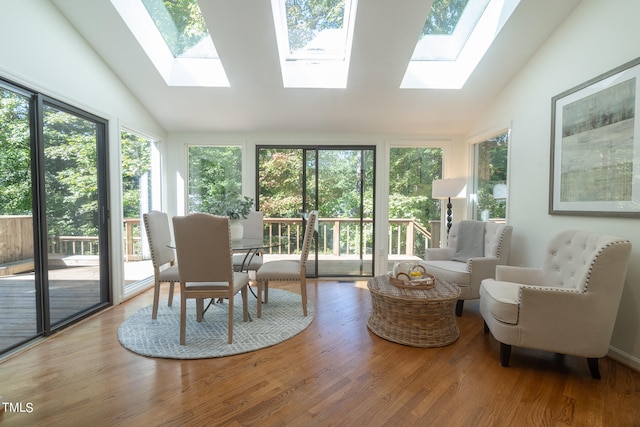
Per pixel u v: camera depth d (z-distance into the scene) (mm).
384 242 4094
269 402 1535
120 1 2412
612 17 2008
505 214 3250
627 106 1900
